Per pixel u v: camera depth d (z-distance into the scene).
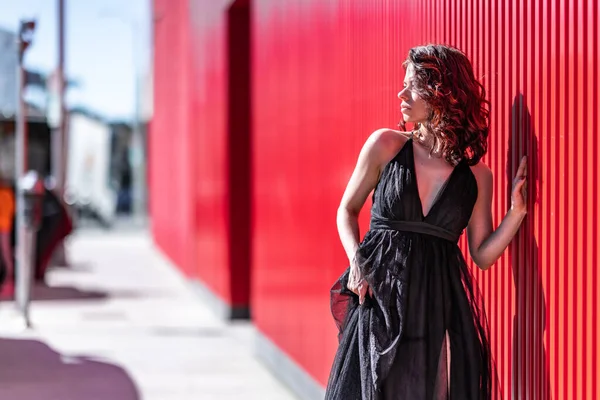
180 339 10.35
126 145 52.06
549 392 3.24
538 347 3.34
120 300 14.22
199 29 14.77
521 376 3.50
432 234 3.35
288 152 7.96
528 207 3.42
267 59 8.95
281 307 8.19
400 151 3.41
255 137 9.63
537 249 3.35
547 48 3.25
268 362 8.77
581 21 3.00
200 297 14.37
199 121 14.74
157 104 24.77
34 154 18.83
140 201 43.41
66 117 18.98
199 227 14.74
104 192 43.47
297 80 7.60
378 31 5.43
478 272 4.02
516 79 3.53
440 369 3.30
